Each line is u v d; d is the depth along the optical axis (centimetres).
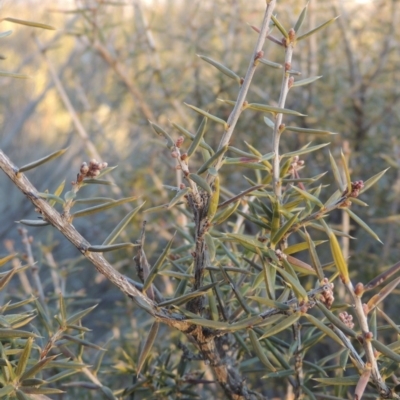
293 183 36
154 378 40
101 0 74
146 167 84
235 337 35
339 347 68
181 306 32
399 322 72
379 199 79
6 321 29
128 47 91
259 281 31
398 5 91
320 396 34
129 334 62
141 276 32
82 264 105
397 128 87
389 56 92
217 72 85
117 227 30
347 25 94
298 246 31
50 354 41
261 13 91
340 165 81
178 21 102
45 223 29
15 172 28
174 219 77
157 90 91
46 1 138
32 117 141
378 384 28
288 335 66
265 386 64
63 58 144
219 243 36
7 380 29
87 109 102
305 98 88
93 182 29
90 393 49
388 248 71
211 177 30
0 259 28
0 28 138
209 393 54
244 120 87
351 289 26
